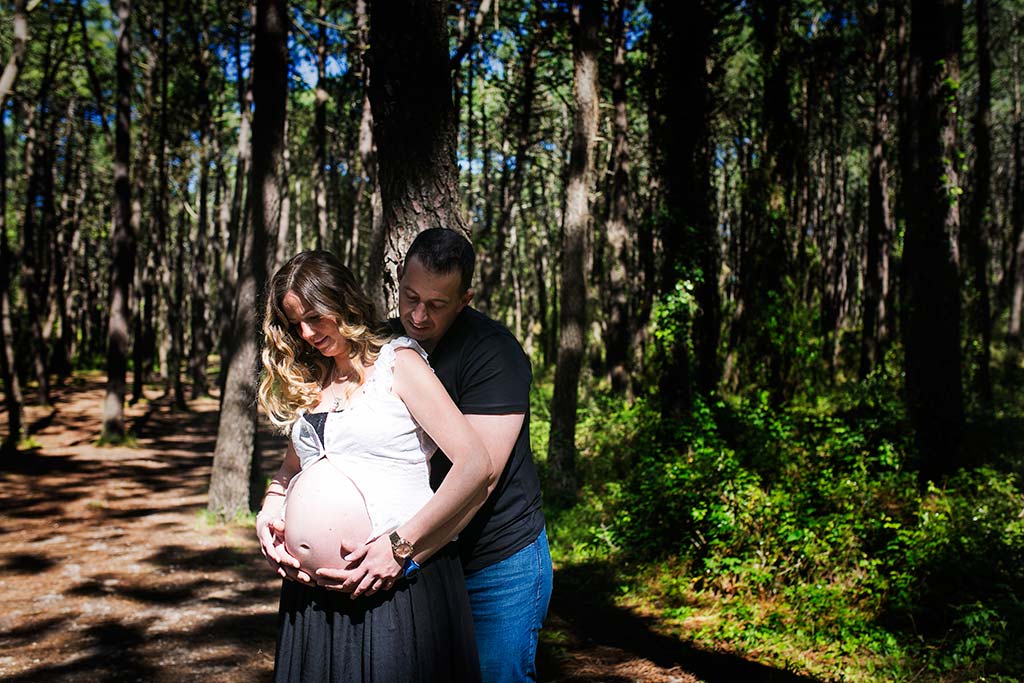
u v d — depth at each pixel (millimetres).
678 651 5312
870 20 20688
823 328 26562
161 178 24188
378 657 2225
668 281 11758
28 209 21156
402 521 2238
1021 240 24594
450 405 2260
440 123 3916
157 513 10023
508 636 2549
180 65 25031
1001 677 4387
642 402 13516
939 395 9656
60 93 25531
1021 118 30531
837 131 30125
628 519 7961
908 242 10102
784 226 14406
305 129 31828
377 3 3900
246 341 9523
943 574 5902
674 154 11773
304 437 2307
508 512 2539
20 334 26812
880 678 4652
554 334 32344
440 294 2328
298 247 35094
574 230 10266
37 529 9008
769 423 10312
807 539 6578
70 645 5473
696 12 11688
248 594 6824
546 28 14188
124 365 15758
